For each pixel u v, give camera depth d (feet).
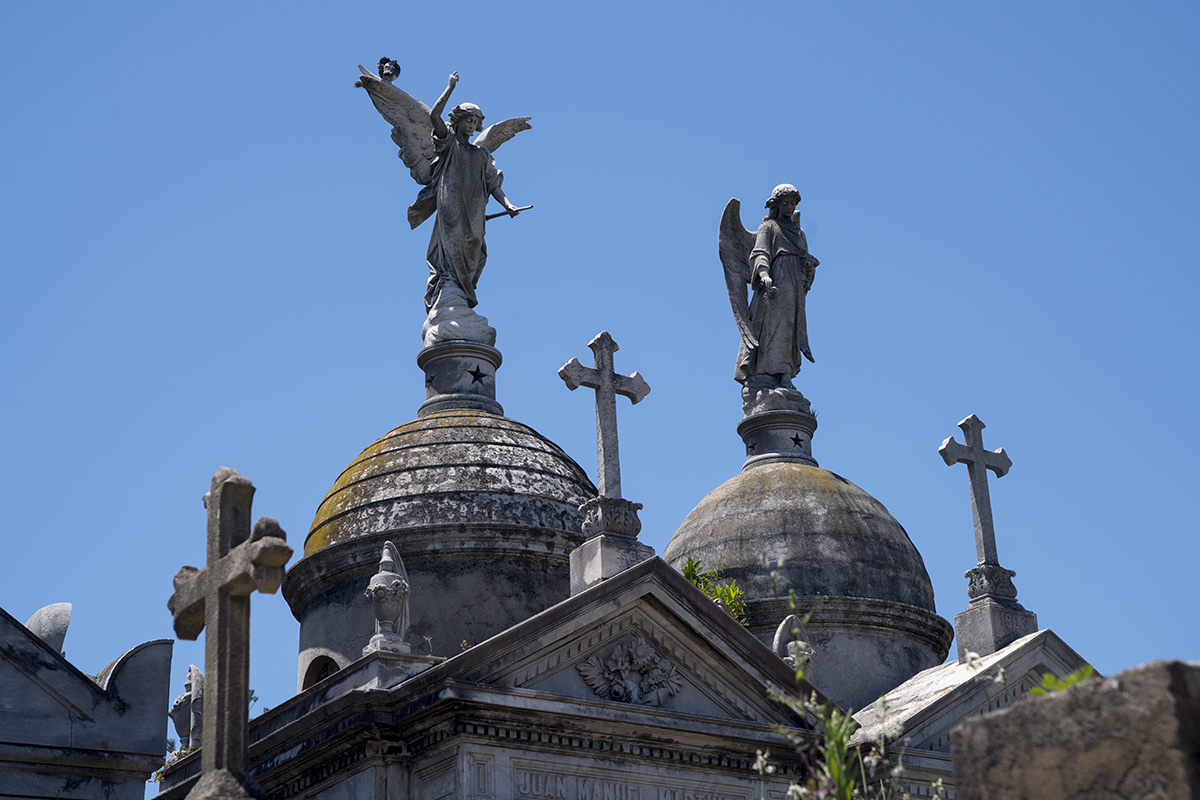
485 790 89.92
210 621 54.95
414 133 141.79
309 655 122.31
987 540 117.08
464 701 89.56
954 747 39.73
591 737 94.27
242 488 56.75
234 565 54.24
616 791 94.63
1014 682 110.63
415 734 93.04
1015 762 38.11
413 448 126.72
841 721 57.11
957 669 113.09
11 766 82.79
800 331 142.20
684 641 99.55
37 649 85.30
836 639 124.77
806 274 143.74
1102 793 36.06
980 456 120.16
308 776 97.71
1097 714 36.52
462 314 136.26
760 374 141.28
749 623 125.59
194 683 127.85
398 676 94.53
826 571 127.34
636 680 97.71
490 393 134.62
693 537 132.67
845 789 53.88
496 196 139.74
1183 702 35.17
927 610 129.18
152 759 85.81
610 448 102.78
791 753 101.30
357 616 119.44
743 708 100.78
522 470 125.59
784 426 138.62
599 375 104.32
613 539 99.96
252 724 104.42
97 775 84.74
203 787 52.03
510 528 119.55
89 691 85.66
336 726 93.81
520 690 91.76
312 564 121.80
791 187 144.36
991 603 114.42
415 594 117.70
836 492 133.18
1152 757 35.22
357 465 127.95
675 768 97.40
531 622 93.30
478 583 118.52
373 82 141.08
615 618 97.55
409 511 121.49
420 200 139.74
